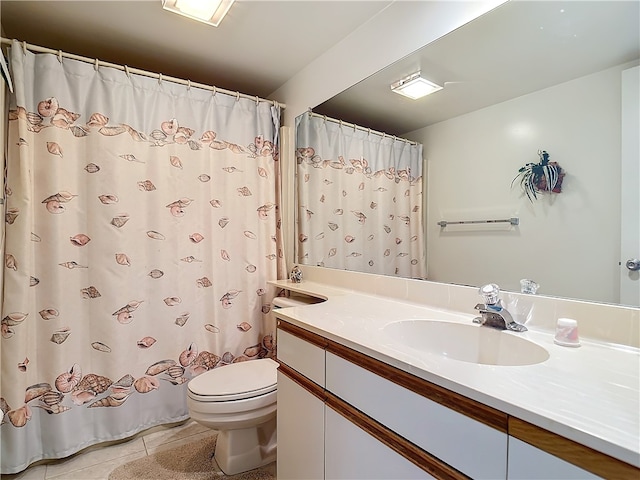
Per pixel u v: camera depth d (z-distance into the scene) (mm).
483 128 1263
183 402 1950
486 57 1232
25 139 1528
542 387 681
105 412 1729
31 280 1564
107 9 1562
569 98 1034
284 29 1736
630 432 521
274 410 1526
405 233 1573
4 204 1490
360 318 1235
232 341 2121
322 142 2031
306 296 2039
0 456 1486
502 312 1078
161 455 1669
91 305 1699
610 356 855
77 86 1677
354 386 979
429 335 1186
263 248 2234
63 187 1636
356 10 1596
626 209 926
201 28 1722
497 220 1226
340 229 1924
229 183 2115
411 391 810
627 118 923
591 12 988
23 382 1510
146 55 1981
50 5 1527
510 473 623
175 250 1926
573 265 1027
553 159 1073
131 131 1796
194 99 2004
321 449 1105
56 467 1579
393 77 1571
